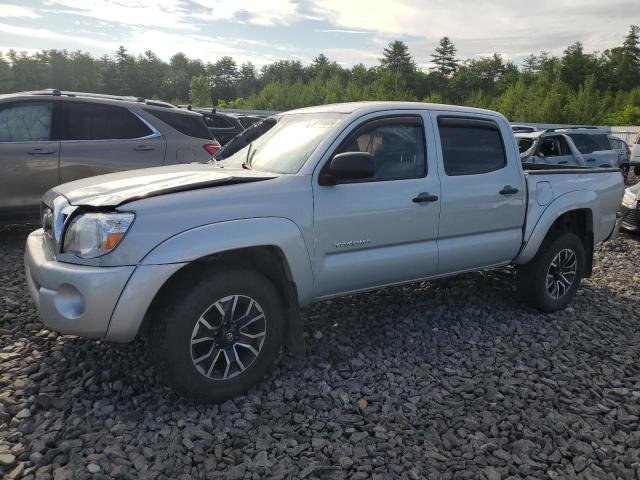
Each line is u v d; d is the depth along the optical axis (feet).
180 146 24.22
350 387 11.70
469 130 14.73
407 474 8.96
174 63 504.02
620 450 9.82
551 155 40.60
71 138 22.06
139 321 9.87
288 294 11.57
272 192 11.18
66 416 10.25
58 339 13.38
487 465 9.30
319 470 8.92
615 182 18.19
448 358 13.38
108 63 451.12
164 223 9.99
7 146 20.77
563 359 13.52
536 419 10.69
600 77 326.24
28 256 11.40
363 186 12.44
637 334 15.58
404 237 13.19
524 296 16.61
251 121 60.29
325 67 421.18
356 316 15.85
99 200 10.23
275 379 11.96
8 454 8.89
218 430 9.95
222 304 10.61
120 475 8.58
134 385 11.38
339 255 12.28
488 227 14.84
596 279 21.38
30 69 421.18
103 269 9.73
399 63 363.97
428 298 17.61
